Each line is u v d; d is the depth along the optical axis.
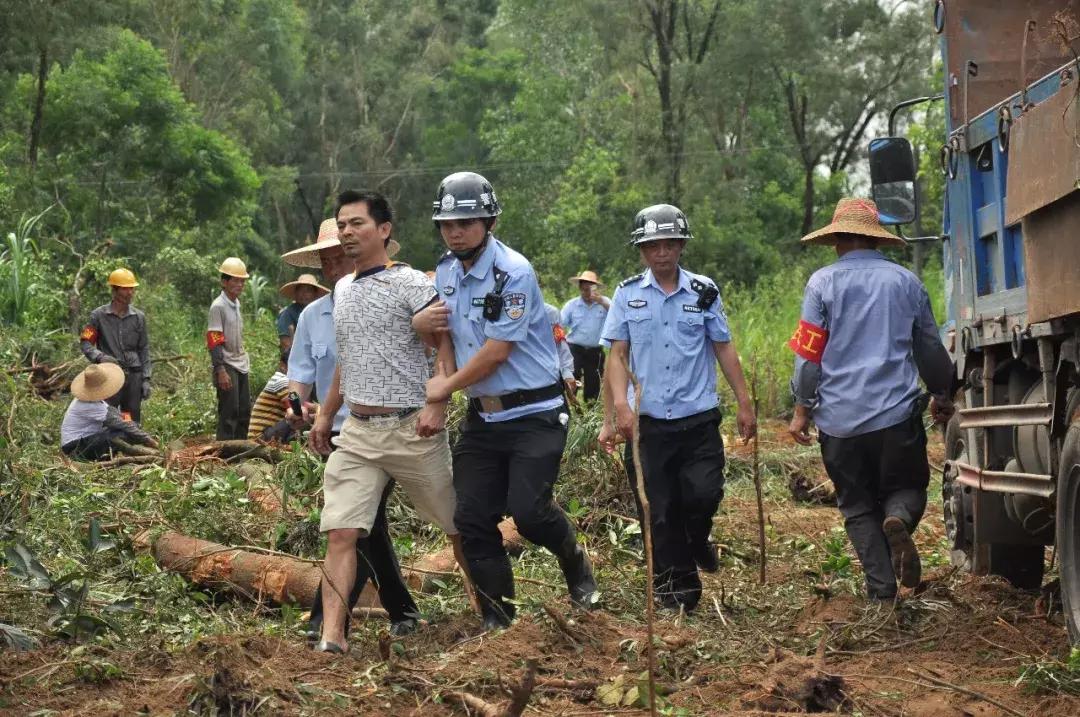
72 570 6.62
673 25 37.38
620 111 38.84
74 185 30.69
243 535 7.16
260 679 4.65
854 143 42.47
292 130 53.91
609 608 6.25
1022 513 6.24
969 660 5.33
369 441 5.45
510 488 5.61
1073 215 4.82
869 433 6.08
